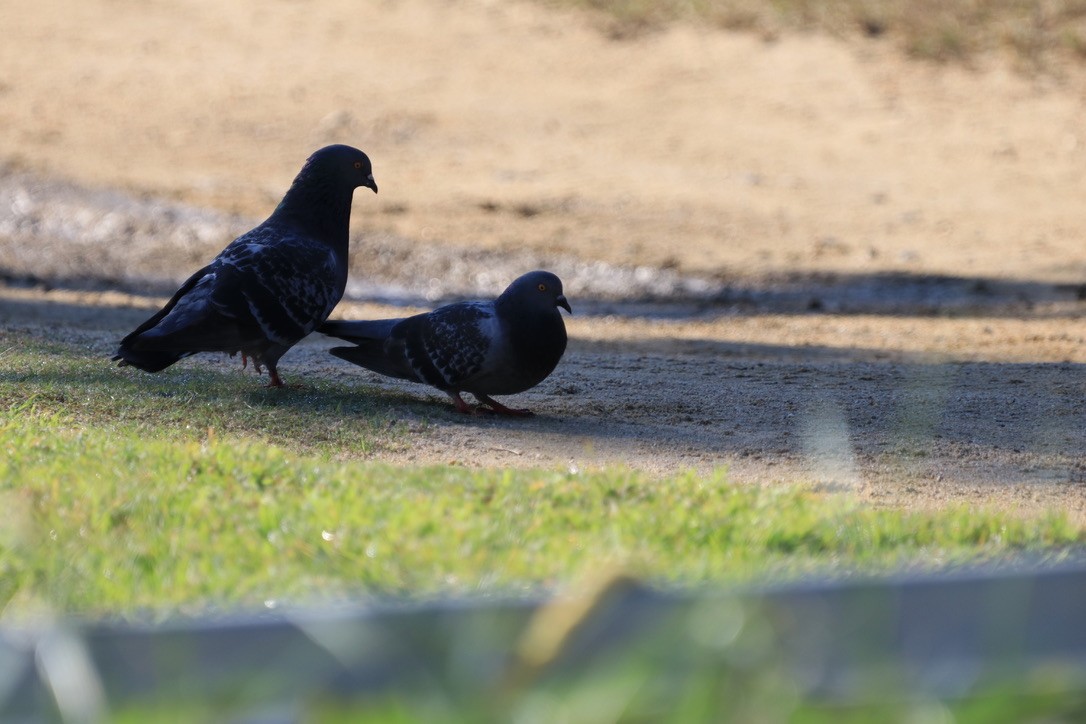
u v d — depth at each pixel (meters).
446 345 11.84
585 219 26.64
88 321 18.73
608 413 12.69
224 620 3.69
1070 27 36.09
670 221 26.55
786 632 3.56
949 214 26.86
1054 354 17.05
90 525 7.57
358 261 24.20
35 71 35.81
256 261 11.88
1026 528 8.46
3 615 5.95
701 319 20.86
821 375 14.90
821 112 32.97
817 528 8.19
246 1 41.41
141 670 3.58
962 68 34.66
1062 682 3.33
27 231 25.95
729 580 6.35
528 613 3.62
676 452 11.00
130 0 41.56
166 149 30.97
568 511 8.35
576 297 22.59
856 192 28.36
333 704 3.29
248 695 3.42
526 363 11.79
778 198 28.02
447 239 25.23
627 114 33.41
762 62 35.81
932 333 19.02
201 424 11.02
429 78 35.81
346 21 39.62
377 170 29.86
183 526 7.75
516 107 33.91
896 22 37.03
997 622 3.98
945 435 11.77
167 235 25.84
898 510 8.88
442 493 8.66
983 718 3.20
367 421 11.52
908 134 31.59
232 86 35.22
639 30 37.94
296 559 7.10
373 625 3.56
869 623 3.81
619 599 3.45
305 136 32.12
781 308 21.47
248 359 14.90
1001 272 23.11
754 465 10.63
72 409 11.20
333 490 8.67
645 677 3.08
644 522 8.09
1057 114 32.28
